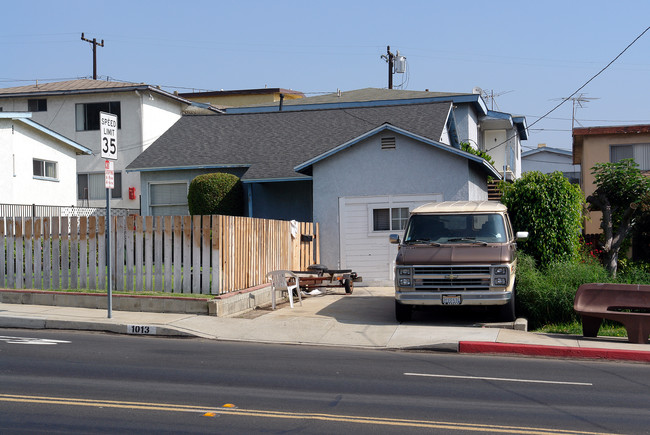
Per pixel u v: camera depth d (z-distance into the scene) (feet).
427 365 32.96
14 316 42.91
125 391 25.89
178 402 24.40
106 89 111.34
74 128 114.11
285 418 22.58
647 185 62.54
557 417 23.34
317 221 66.95
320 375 29.78
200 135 86.28
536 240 56.03
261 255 54.08
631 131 89.81
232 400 24.89
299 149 78.54
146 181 81.56
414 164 64.85
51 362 31.12
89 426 21.29
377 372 30.78
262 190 76.18
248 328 42.29
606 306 41.32
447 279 43.19
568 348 36.78
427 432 21.26
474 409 24.22
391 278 65.26
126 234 48.91
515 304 47.73
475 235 46.11
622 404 25.44
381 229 65.67
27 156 93.56
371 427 21.71
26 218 51.08
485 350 37.60
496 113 115.55
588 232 90.89
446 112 79.00
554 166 165.27
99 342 37.24
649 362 35.60
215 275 46.85
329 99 128.16
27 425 21.29
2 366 30.09
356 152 66.18
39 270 50.65
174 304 45.44
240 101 195.62
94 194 113.91
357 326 43.80
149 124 114.42
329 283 62.90
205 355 34.09
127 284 48.73
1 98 115.24
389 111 84.28
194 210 75.20
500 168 120.26
